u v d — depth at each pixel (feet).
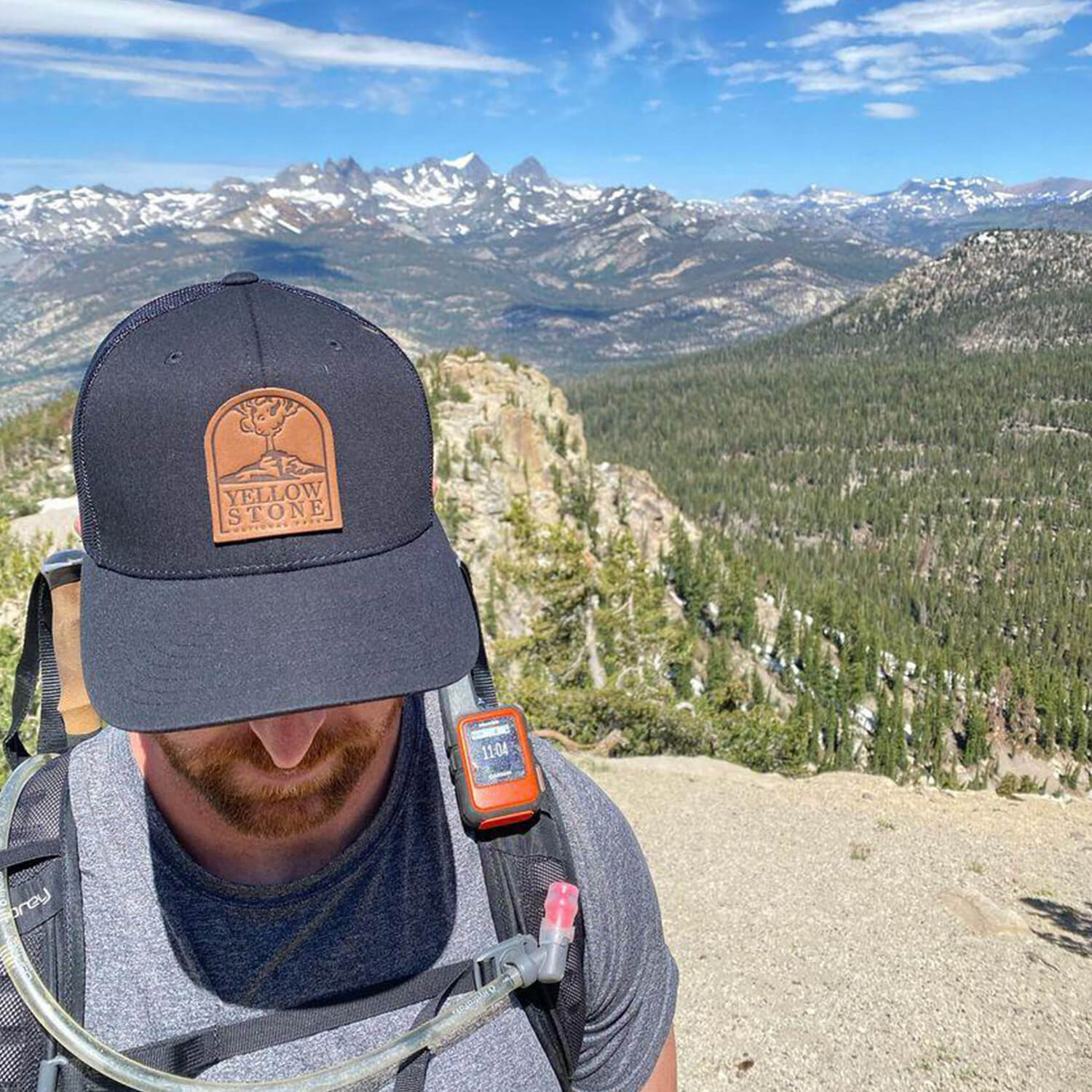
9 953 1.61
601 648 41.70
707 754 37.99
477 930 1.85
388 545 1.70
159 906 1.73
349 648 1.61
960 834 25.71
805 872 22.47
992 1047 15.39
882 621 189.16
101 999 1.66
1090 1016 16.44
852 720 125.59
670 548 156.35
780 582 182.60
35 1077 1.60
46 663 2.02
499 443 124.67
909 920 20.02
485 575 93.45
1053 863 23.68
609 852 2.02
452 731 1.90
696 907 20.70
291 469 1.63
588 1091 1.97
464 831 1.91
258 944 1.75
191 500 1.59
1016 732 132.98
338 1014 1.72
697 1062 15.05
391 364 1.75
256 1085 1.59
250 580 1.61
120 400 1.60
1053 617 203.10
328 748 1.72
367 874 1.82
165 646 1.58
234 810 1.70
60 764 1.89
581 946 1.88
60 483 78.74
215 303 1.71
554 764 2.08
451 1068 1.73
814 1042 15.44
